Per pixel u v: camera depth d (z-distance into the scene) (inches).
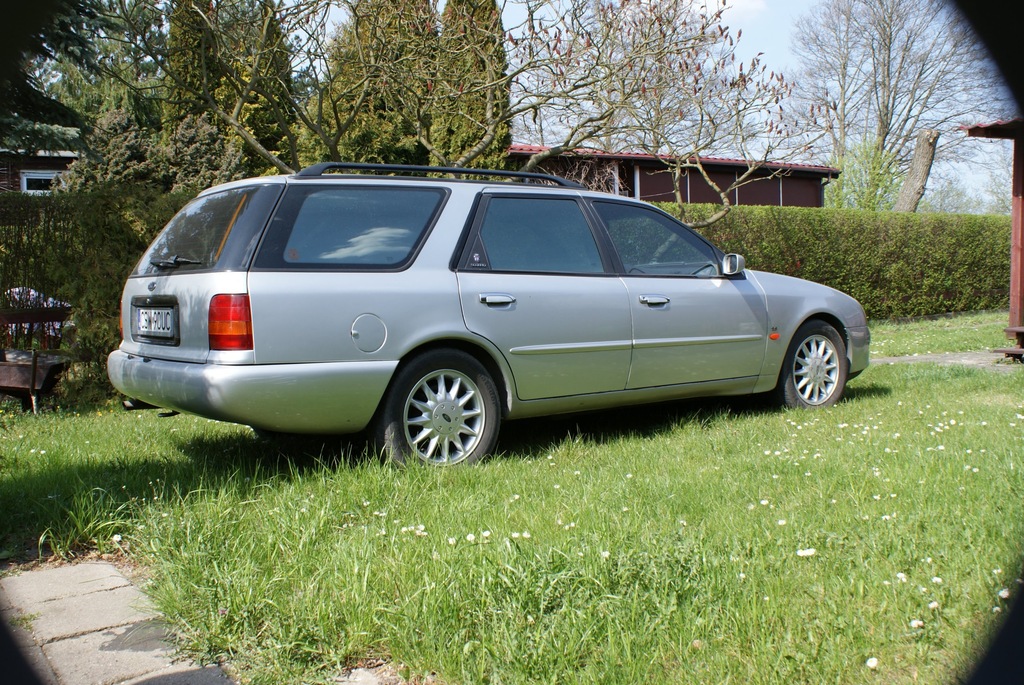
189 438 219.8
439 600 104.2
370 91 415.5
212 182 709.3
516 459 193.9
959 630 97.5
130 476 170.1
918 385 295.1
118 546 139.1
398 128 674.2
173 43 443.2
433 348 187.2
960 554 117.9
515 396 198.7
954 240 725.9
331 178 182.7
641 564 112.8
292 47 383.9
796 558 119.6
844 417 236.1
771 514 139.9
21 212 312.5
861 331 271.7
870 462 174.2
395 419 180.4
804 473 165.9
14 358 289.9
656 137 483.2
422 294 182.7
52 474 171.3
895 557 117.6
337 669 96.7
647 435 222.4
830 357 264.7
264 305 164.7
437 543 127.0
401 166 199.6
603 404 217.0
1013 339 466.0
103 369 289.3
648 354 219.1
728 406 263.0
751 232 602.2
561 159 721.6
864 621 99.2
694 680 89.0
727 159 928.9
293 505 146.4
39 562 136.7
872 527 130.9
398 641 98.6
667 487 157.0
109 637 108.2
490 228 199.3
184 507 146.7
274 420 166.9
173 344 179.6
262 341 164.2
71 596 122.0
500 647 95.3
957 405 246.2
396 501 153.2
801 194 1045.8
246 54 387.9
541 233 208.1
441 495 155.9
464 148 642.2
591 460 189.3
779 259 618.5
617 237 222.1
